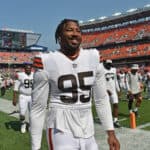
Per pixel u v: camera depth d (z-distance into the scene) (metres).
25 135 10.21
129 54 64.75
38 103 3.21
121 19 72.31
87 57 3.17
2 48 85.00
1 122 12.83
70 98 3.11
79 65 3.13
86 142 3.10
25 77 10.57
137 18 69.88
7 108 18.28
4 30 85.19
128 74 13.52
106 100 3.28
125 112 14.95
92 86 3.27
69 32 3.08
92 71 3.17
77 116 3.11
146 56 61.72
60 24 3.14
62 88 3.10
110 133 3.25
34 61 3.18
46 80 3.14
